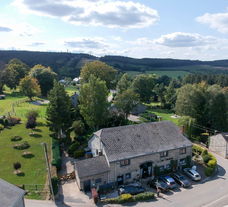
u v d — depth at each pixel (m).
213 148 56.84
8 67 136.62
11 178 39.72
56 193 34.81
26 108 88.06
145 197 35.03
